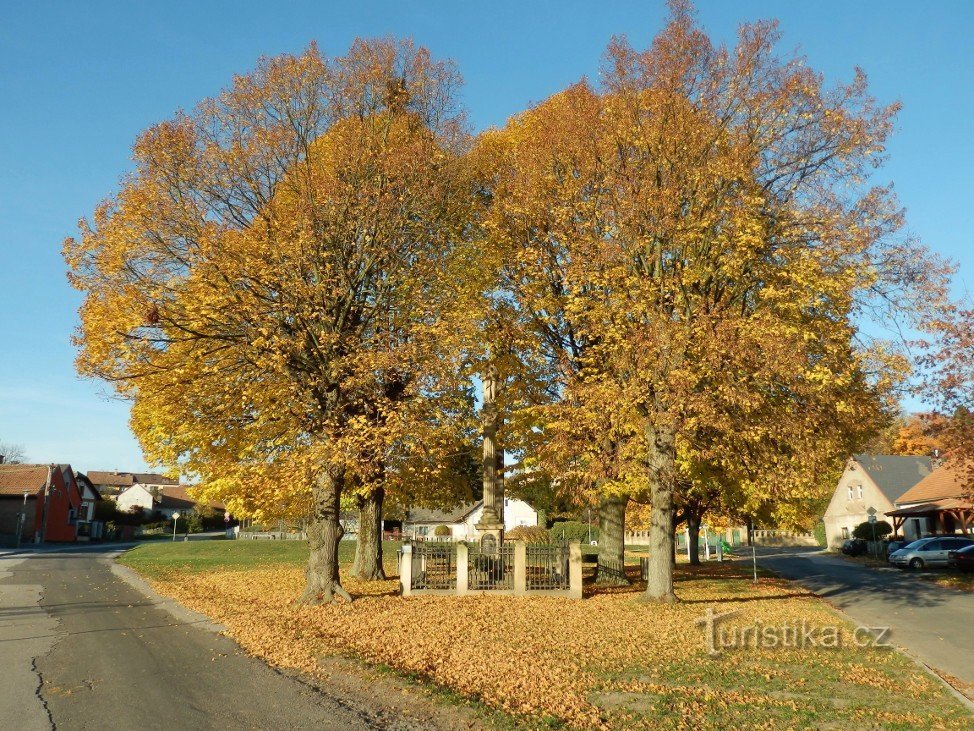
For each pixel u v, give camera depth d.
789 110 17.16
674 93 17.44
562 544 19.45
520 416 19.72
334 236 17.22
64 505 67.75
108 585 22.72
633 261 17.47
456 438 20.52
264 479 19.23
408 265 18.53
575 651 11.88
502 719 8.09
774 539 73.88
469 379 19.97
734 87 17.52
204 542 50.50
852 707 8.70
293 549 40.50
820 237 16.66
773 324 15.43
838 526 63.25
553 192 19.09
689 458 18.11
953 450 22.44
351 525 62.72
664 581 18.08
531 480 23.58
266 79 17.70
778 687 9.66
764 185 17.45
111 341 15.80
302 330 16.64
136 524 88.25
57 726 7.56
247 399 17.27
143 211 16.20
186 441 19.69
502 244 19.75
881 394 18.08
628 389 16.08
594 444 17.81
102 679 9.70
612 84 18.25
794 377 15.48
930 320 18.25
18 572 28.06
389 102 18.80
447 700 8.76
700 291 17.20
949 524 45.97
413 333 17.66
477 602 17.64
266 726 7.64
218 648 11.94
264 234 16.73
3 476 64.44
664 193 16.45
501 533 21.06
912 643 13.77
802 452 16.67
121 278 16.17
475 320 18.77
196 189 16.83
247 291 16.03
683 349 15.73
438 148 18.86
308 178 17.16
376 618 14.94
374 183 17.70
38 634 13.30
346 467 17.56
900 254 17.06
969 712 8.53
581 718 8.15
